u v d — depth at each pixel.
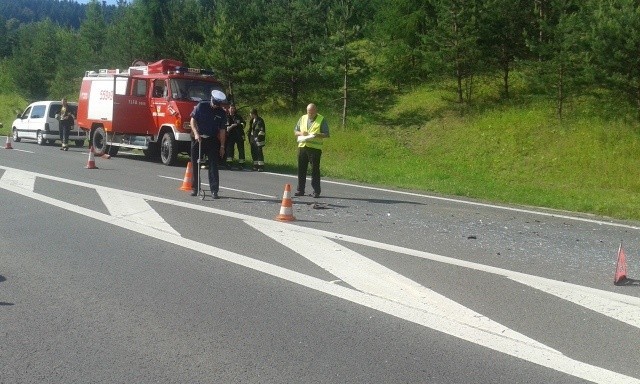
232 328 6.17
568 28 22.80
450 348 5.77
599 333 6.23
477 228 11.48
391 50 31.61
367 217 12.12
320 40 32.62
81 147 30.02
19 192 13.88
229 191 15.09
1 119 49.75
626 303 7.17
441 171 22.11
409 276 8.00
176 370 5.23
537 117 24.73
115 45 44.06
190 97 21.69
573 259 9.27
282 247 9.34
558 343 5.95
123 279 7.71
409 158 24.94
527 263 8.91
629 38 20.73
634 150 21.02
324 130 14.45
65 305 6.77
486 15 26.48
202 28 39.06
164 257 8.70
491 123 25.48
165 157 21.83
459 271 8.31
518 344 5.89
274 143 28.78
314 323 6.33
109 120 23.52
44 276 7.79
